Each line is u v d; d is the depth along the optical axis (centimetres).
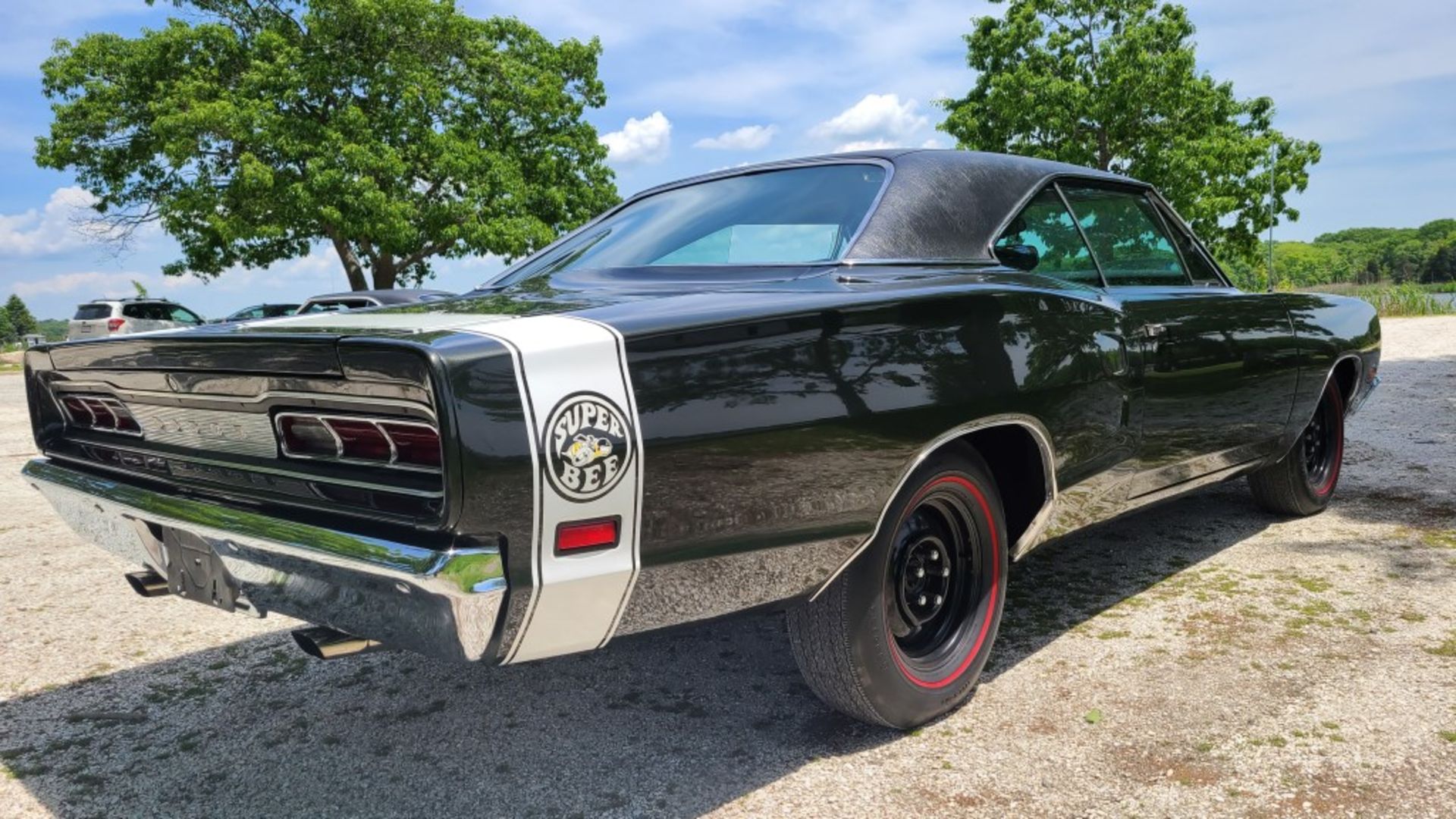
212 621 337
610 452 157
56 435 240
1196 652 276
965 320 213
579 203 2492
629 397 160
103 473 223
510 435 148
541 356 153
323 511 170
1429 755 213
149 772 226
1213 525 416
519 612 153
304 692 271
